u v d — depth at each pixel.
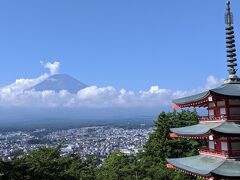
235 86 33.81
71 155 62.22
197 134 33.34
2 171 44.25
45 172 47.41
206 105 36.59
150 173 63.53
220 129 31.19
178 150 71.44
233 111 32.34
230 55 35.00
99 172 63.47
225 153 31.59
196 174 32.09
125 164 70.88
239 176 28.64
